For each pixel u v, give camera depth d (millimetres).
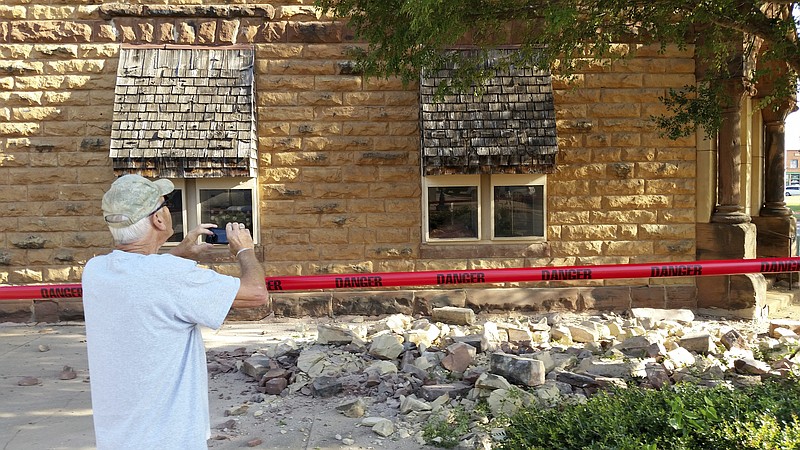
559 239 9414
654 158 9430
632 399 3975
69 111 9117
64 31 9094
